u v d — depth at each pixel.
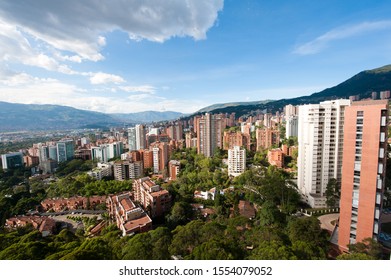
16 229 61.03
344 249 37.47
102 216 72.00
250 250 32.12
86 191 89.00
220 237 33.72
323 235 38.91
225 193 75.19
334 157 60.09
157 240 35.19
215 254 25.92
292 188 65.25
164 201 66.75
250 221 48.25
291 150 115.25
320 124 60.28
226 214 63.03
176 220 59.03
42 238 43.16
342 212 37.78
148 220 54.22
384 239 40.22
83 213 76.31
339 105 58.38
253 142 142.50
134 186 82.50
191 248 35.41
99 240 35.78
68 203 80.44
